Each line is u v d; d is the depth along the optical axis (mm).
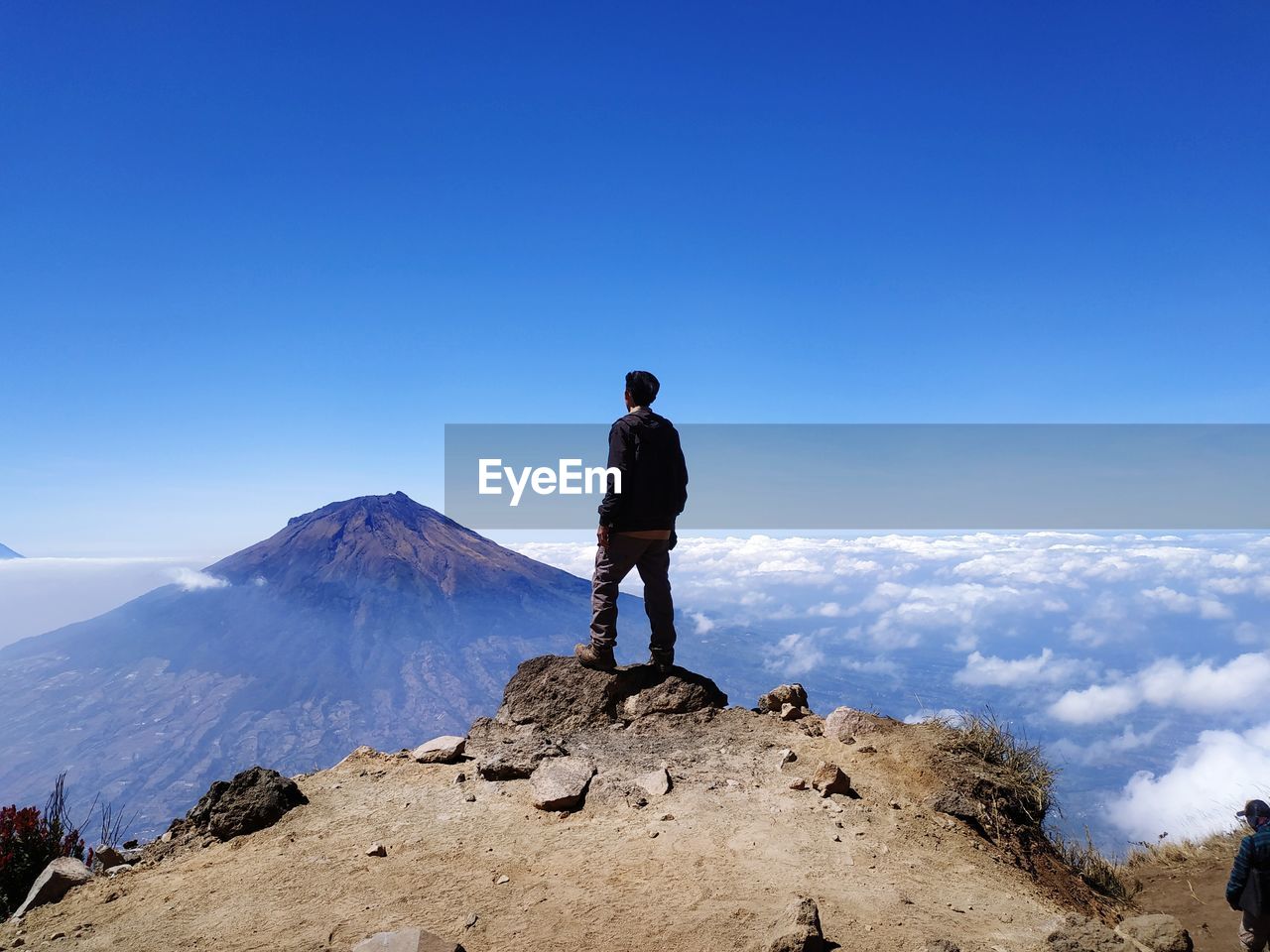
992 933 3387
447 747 5852
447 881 3898
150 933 3516
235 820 4789
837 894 3701
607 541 6480
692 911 3459
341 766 5902
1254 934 6559
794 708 6621
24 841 5535
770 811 4719
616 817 4668
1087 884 4984
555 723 6312
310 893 3822
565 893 3699
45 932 3684
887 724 6047
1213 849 12094
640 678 6648
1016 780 5379
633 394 6453
